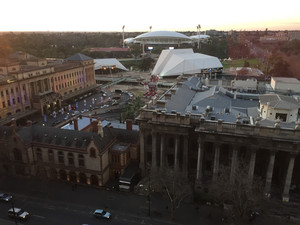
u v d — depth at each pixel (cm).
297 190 7194
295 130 6316
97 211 6744
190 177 7988
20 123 13650
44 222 6562
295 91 10275
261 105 7781
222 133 6794
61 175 8456
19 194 7700
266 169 7356
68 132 8331
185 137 7456
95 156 7762
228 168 7150
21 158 8406
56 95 15712
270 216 6606
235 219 6538
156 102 8400
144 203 7306
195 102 8800
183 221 6581
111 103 17425
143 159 8244
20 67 15375
